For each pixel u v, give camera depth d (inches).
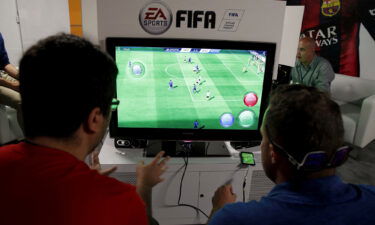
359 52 169.0
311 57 124.9
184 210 75.7
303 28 193.9
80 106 27.4
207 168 71.6
